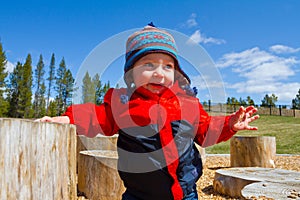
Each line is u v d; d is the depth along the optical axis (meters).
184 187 1.70
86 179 3.63
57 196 1.43
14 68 42.00
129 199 1.75
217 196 3.85
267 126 18.98
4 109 37.62
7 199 1.18
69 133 1.56
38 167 1.32
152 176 1.68
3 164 1.18
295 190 2.70
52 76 54.09
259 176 3.75
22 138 1.25
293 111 28.19
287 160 7.28
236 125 1.82
